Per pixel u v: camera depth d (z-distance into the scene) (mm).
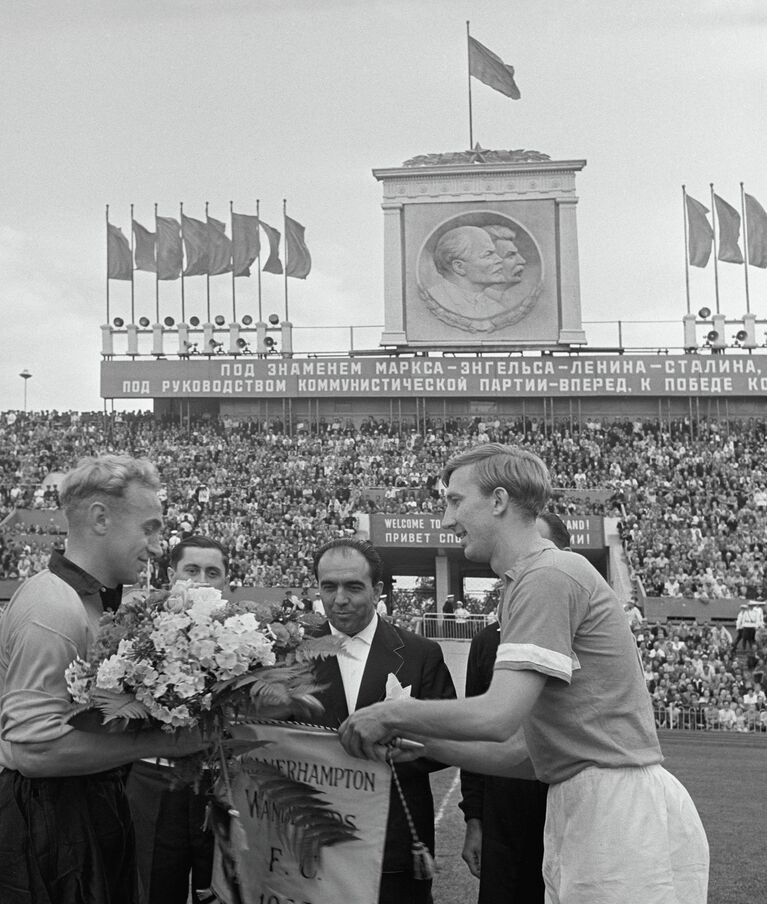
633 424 54875
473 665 6129
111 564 4254
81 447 53812
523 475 4215
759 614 31156
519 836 5633
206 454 52812
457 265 56688
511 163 56375
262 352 59312
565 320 56125
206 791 4180
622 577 39844
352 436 55188
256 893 4266
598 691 3980
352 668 5941
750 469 49250
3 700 3879
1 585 39094
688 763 18828
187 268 59938
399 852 5453
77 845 3926
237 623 4016
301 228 60000
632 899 3811
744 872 9375
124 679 3801
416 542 42531
